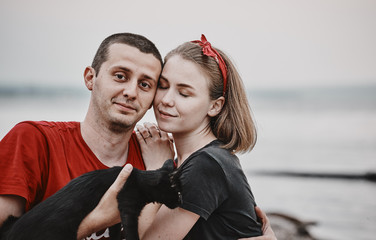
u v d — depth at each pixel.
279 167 11.55
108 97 2.58
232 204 2.65
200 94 2.77
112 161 2.77
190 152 2.89
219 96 2.92
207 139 2.93
